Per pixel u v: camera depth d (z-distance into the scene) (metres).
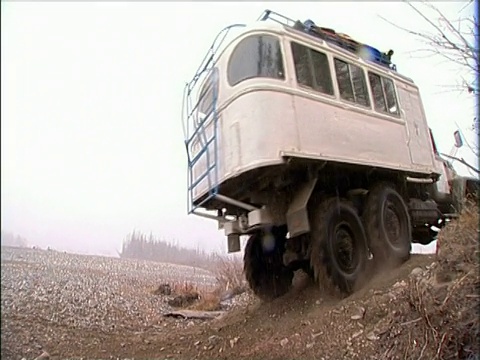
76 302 7.80
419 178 6.94
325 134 4.86
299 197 4.84
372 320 3.76
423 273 3.72
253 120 4.39
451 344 2.72
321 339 3.83
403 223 6.03
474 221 3.23
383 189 5.91
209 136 5.13
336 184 5.52
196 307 8.62
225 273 10.98
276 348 3.99
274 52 4.80
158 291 10.49
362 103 5.72
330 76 5.32
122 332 5.80
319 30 5.95
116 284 11.18
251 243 6.32
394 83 6.66
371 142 5.55
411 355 2.90
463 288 2.85
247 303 7.53
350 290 4.88
